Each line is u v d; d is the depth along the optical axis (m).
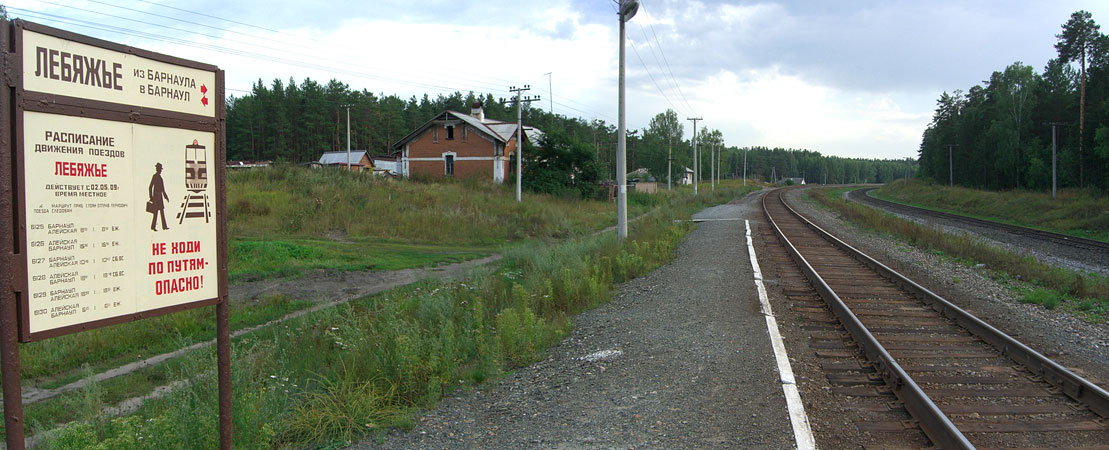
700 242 20.44
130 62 3.58
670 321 9.09
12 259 3.09
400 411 5.86
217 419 4.95
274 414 5.46
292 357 8.10
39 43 3.15
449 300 10.43
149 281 3.73
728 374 6.39
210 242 4.10
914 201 70.75
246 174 31.45
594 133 96.62
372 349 7.25
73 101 3.29
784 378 6.09
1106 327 9.30
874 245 21.42
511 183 44.00
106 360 9.59
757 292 11.03
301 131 81.12
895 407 5.52
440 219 26.44
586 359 7.41
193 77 3.96
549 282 11.18
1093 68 58.34
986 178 77.00
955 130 91.69
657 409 5.55
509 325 7.94
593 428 5.22
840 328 8.61
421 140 50.84
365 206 27.03
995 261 16.48
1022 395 5.88
